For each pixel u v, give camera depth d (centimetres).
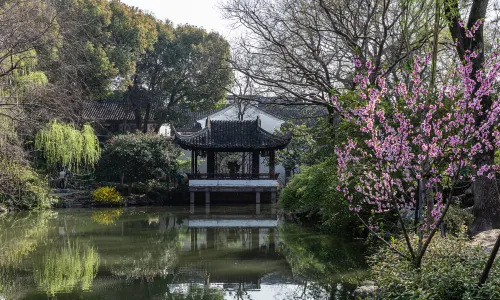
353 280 1023
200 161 3678
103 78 3066
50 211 2434
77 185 2902
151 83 3897
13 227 1869
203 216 2291
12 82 1844
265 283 1031
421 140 721
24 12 1653
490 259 568
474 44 986
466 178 1165
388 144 680
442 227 875
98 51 2928
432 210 696
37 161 2595
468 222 1127
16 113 1728
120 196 2797
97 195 2730
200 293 963
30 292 961
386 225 1210
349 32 1577
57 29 2002
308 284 1012
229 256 1320
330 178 1492
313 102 1702
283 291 967
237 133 2920
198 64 3534
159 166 2914
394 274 699
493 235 988
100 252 1373
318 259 1250
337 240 1512
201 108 3956
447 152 719
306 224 1958
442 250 736
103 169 2866
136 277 1087
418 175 689
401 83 718
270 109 3875
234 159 3238
